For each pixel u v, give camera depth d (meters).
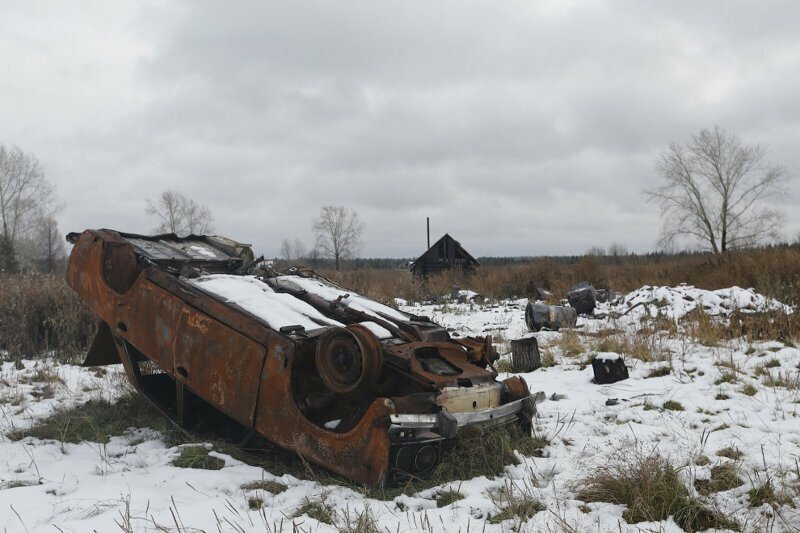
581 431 6.02
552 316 13.33
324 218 64.12
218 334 5.38
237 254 7.56
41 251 63.06
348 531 3.73
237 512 4.09
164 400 6.89
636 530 3.83
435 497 4.47
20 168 57.84
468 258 33.59
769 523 3.85
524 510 4.13
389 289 23.95
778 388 7.20
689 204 36.81
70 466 5.12
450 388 4.86
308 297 6.21
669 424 6.15
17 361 9.54
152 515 3.98
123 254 6.42
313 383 5.14
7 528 3.83
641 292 17.16
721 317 12.65
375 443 4.46
